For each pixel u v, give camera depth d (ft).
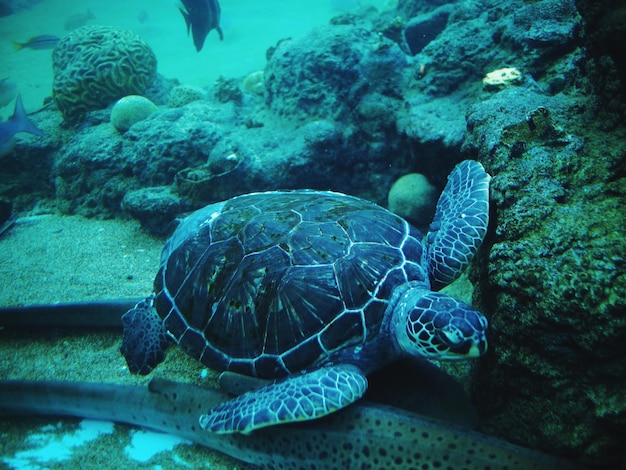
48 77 15.80
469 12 5.72
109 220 6.51
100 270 5.21
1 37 21.21
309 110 5.87
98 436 3.45
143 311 3.72
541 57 4.59
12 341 4.30
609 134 3.06
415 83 5.62
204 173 5.57
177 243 3.72
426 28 8.32
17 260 5.53
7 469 3.23
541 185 2.99
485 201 3.27
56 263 5.40
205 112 6.48
